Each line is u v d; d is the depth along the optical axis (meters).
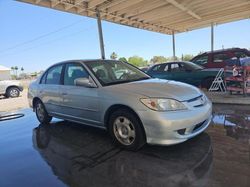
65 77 4.75
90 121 4.14
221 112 5.54
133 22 14.72
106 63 4.62
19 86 15.00
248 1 12.12
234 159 3.03
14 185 2.89
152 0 10.61
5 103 11.37
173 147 3.55
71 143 4.17
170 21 15.30
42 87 5.40
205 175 2.69
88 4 10.45
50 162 3.46
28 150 4.04
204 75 8.20
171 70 8.94
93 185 2.71
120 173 2.93
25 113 7.79
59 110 4.93
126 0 10.23
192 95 3.42
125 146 3.55
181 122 3.10
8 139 4.81
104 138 4.26
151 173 2.86
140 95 3.31
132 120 3.38
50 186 2.78
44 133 4.98
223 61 8.98
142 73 4.77
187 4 11.82
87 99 4.06
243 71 6.63
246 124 4.49
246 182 2.49
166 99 3.18
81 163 3.32
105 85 3.91
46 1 9.78
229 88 7.04
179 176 2.72
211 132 4.12
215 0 11.57
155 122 3.11
